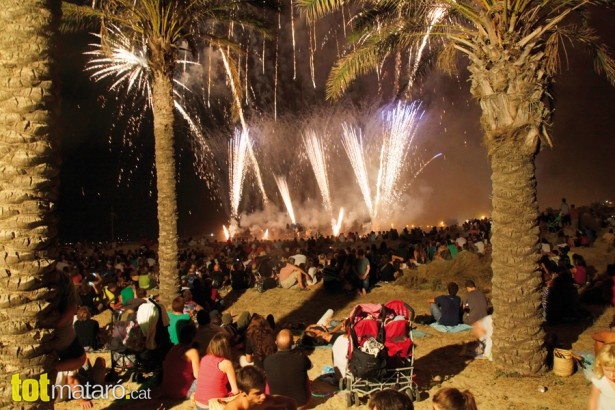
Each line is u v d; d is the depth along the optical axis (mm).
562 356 8906
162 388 8508
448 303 11844
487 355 9805
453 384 8656
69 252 28953
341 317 13703
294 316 14125
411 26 11859
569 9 9055
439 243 21562
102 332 12234
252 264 19828
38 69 5086
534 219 9117
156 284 18453
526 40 9055
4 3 5070
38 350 5047
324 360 10023
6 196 4977
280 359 6938
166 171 13484
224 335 6848
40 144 5082
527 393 8273
